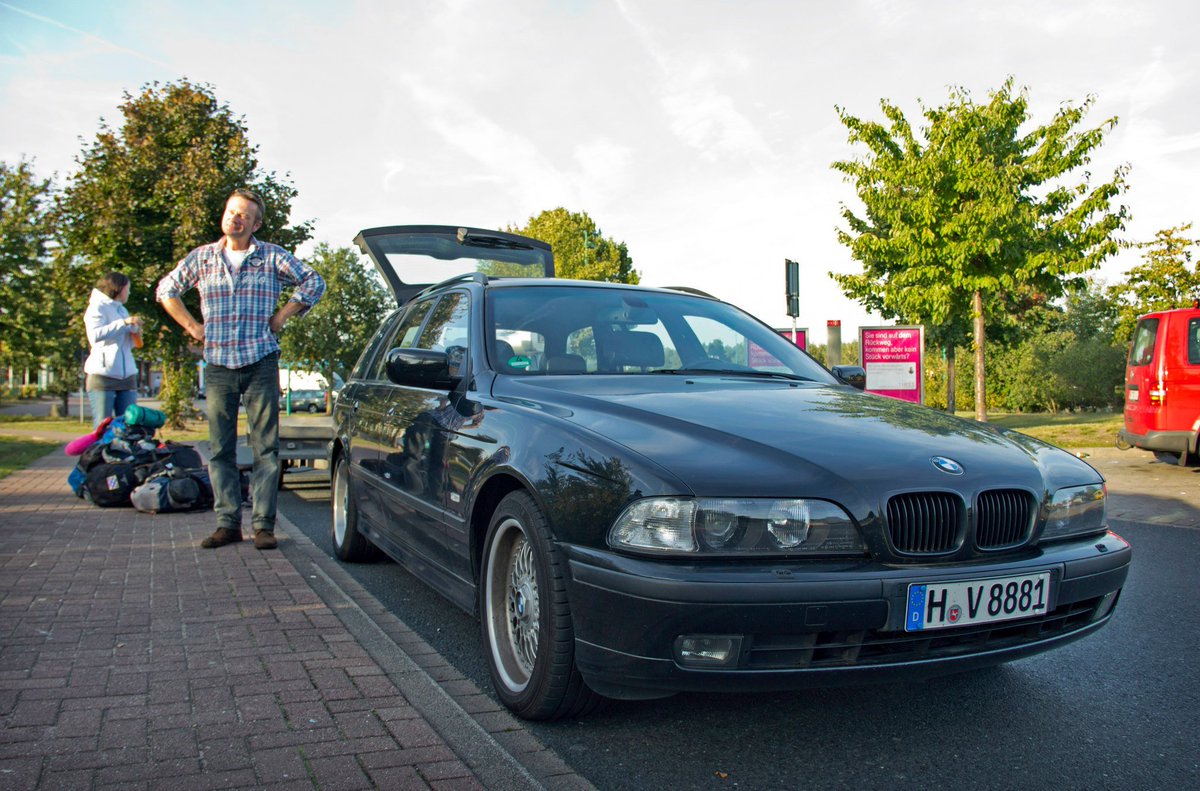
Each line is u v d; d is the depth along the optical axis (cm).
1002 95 1536
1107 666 375
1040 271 1561
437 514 375
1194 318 1104
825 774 267
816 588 249
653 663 254
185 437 1864
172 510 687
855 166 1627
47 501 746
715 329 447
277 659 336
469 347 405
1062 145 1523
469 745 266
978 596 267
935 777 266
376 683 312
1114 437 1603
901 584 256
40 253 2441
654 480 263
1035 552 287
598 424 302
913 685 348
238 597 427
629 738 290
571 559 274
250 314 555
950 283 1572
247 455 750
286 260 569
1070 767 274
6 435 1752
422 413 413
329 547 633
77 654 339
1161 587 521
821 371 441
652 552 257
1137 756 283
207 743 261
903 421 325
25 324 2598
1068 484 306
